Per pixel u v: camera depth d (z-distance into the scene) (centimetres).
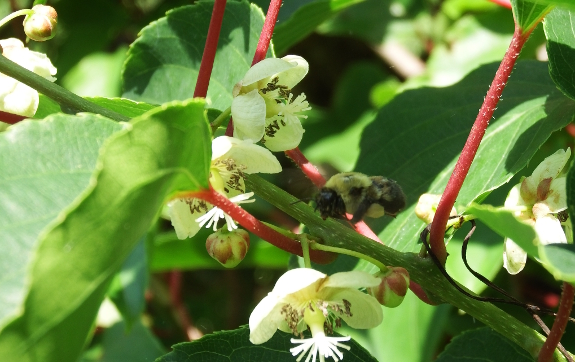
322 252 34
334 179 37
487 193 35
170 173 31
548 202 34
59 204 31
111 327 42
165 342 45
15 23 46
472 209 31
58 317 29
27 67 37
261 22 38
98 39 49
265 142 35
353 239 34
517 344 34
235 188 34
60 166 32
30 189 31
